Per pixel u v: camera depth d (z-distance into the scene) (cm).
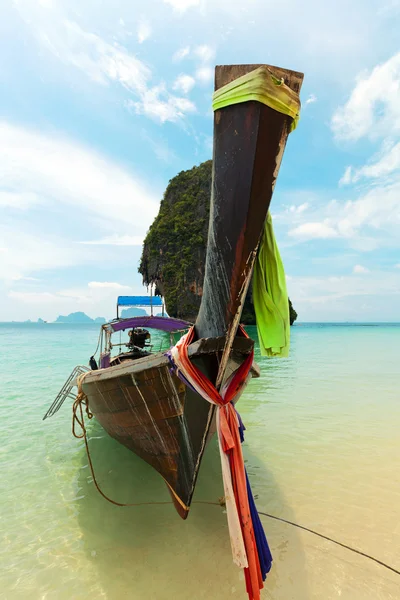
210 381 352
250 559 302
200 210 6200
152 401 408
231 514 319
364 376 1373
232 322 316
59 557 363
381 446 638
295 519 420
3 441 698
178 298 5819
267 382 1249
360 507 444
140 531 407
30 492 498
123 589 320
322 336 4975
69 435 735
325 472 538
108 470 569
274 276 336
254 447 636
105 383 459
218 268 308
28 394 1116
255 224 281
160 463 435
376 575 334
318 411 865
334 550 368
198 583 327
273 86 248
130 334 917
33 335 5784
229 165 274
